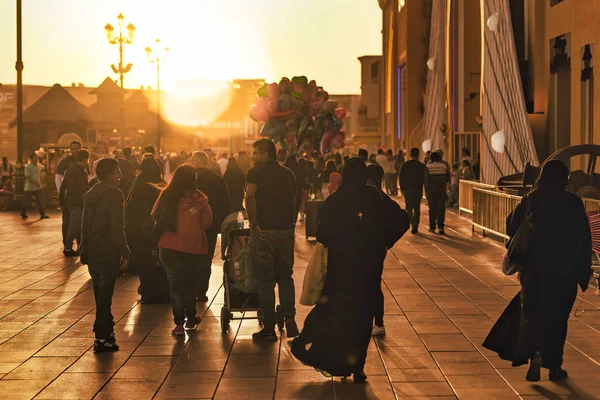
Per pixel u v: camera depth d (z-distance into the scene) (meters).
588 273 7.23
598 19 20.42
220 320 10.23
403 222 7.52
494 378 7.48
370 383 7.38
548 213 7.22
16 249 18.03
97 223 8.56
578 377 7.48
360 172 7.56
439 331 9.41
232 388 7.25
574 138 22.27
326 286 7.46
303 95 28.53
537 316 7.16
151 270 11.26
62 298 11.88
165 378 7.59
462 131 33.59
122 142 43.75
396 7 54.66
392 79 55.59
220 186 11.48
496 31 22.23
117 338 9.25
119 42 41.81
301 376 7.63
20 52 29.89
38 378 7.62
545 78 24.97
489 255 16.14
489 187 20.11
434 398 6.91
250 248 9.13
